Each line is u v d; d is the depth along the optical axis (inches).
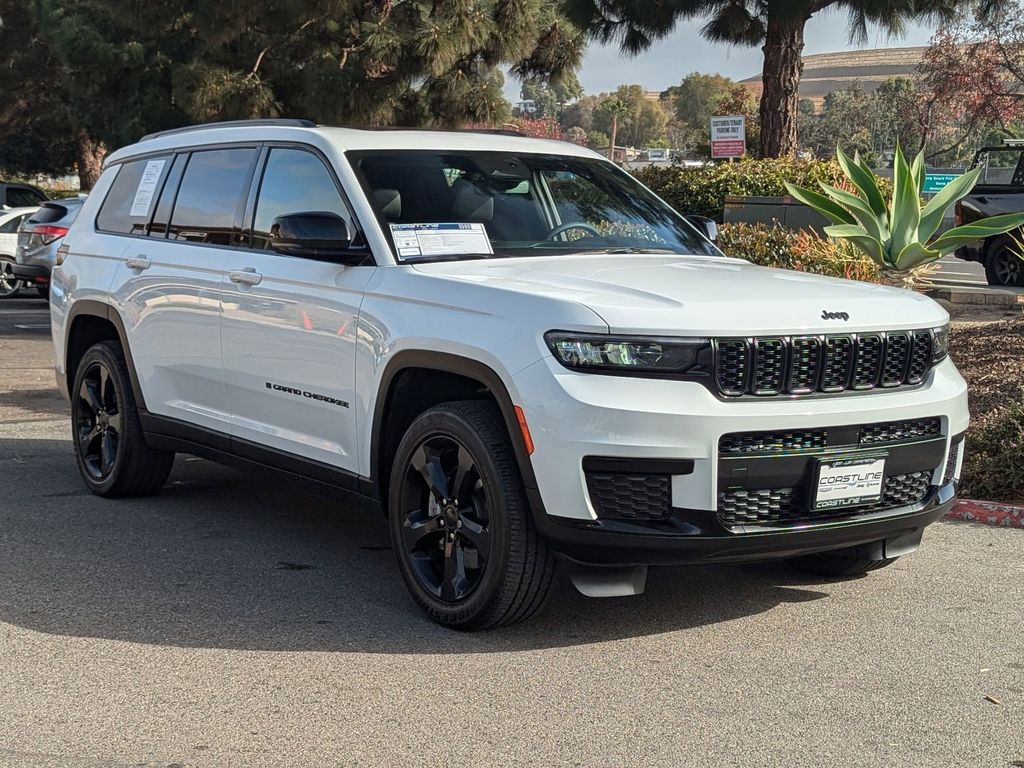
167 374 238.4
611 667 162.9
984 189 663.1
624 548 157.9
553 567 168.1
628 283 174.7
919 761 134.6
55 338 278.8
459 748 136.8
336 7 657.0
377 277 188.1
